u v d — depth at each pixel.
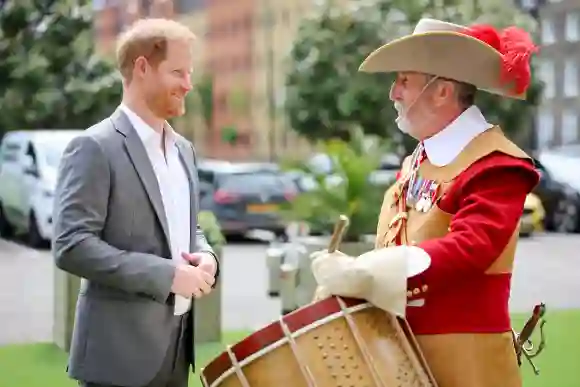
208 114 41.53
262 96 37.81
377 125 21.75
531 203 16.69
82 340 3.32
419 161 3.29
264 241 15.54
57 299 7.43
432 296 3.10
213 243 7.49
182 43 3.36
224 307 9.45
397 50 3.20
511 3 23.20
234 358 2.87
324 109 22.22
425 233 3.14
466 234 2.95
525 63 3.16
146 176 3.32
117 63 3.45
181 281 3.20
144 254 3.23
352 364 2.84
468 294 3.09
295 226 9.45
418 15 21.83
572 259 13.75
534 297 10.14
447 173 3.14
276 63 35.72
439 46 3.16
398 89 3.29
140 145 3.34
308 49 22.50
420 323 3.10
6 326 8.45
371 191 7.91
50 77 21.02
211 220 7.57
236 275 11.91
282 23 35.34
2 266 12.57
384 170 16.31
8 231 15.60
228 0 41.59
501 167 3.03
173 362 3.43
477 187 3.05
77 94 20.92
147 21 3.41
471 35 3.19
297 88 22.61
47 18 21.00
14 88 20.80
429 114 3.22
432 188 3.16
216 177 15.47
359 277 2.86
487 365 3.09
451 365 3.07
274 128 35.12
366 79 21.58
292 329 2.84
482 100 20.97
